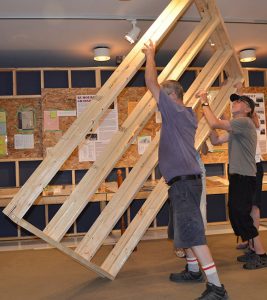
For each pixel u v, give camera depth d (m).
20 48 4.73
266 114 5.52
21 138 5.05
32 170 5.20
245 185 3.32
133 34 3.81
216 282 2.54
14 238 4.95
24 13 3.63
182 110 2.59
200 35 3.31
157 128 5.23
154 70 2.57
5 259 3.94
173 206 2.62
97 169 3.05
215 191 4.71
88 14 3.72
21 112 5.06
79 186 2.99
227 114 4.90
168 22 3.06
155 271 3.39
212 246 4.15
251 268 3.32
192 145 2.63
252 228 3.35
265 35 4.62
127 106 5.17
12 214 2.58
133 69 2.94
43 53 4.98
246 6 3.69
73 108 5.07
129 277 3.24
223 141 3.46
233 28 4.33
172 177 2.58
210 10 3.30
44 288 3.06
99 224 3.18
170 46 4.89
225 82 3.92
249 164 3.33
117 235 4.87
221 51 3.63
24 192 2.66
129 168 5.29
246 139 3.31
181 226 2.55
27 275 3.40
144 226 3.34
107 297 2.82
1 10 3.54
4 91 5.14
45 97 5.03
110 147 3.14
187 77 5.50
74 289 3.01
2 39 4.36
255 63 5.99
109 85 2.93
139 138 5.19
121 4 3.53
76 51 4.95
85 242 3.11
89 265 2.97
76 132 2.80
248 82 5.52
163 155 2.62
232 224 3.41
